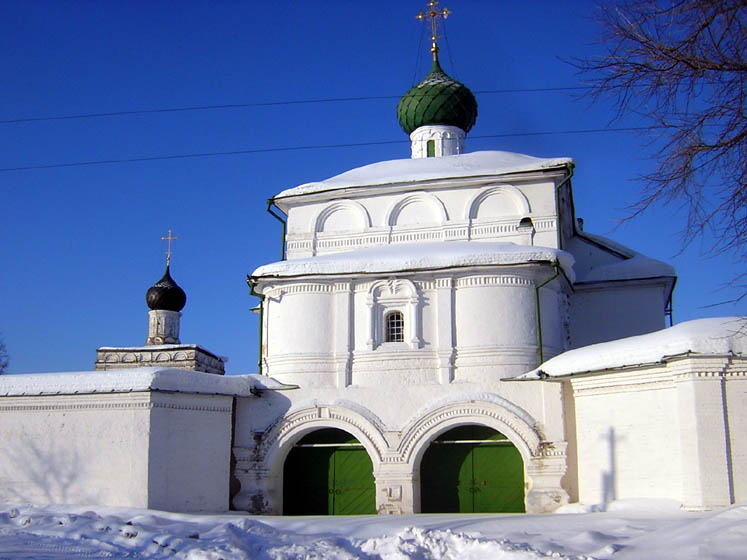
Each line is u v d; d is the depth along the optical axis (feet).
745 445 51.37
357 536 45.70
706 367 52.29
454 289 68.18
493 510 65.10
